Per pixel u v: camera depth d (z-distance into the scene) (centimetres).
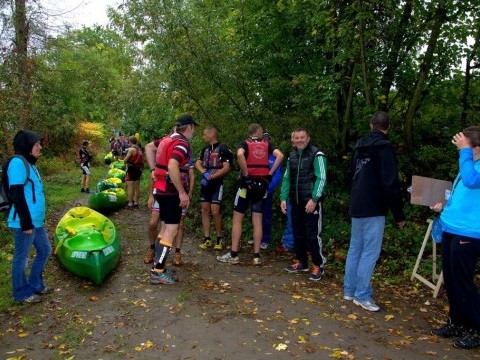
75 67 2111
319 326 431
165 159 532
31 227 456
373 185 463
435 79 817
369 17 673
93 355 376
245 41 906
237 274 592
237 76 866
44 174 1839
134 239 784
